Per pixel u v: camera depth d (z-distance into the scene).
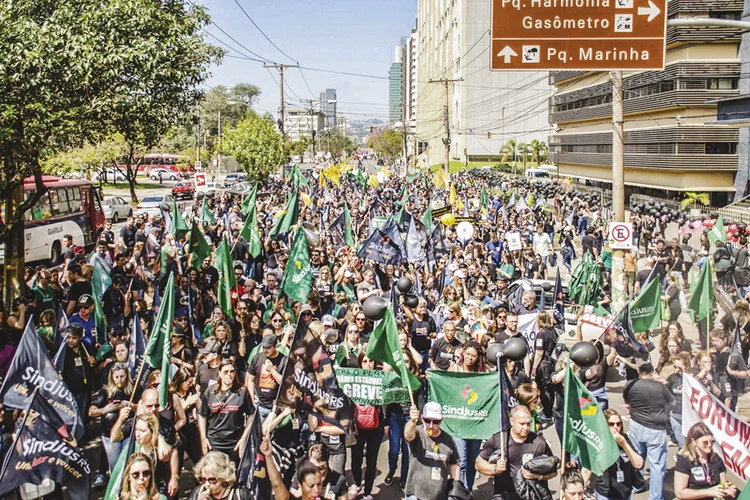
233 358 9.47
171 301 8.40
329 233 22.16
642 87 47.38
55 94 11.91
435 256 19.64
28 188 24.31
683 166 41.19
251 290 12.55
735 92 40.41
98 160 48.59
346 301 12.02
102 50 12.13
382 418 8.94
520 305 13.52
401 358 7.55
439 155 128.75
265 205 30.47
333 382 6.91
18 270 13.94
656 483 8.02
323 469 6.02
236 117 115.19
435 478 6.75
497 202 36.75
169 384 7.89
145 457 5.91
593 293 16.52
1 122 11.26
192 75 13.48
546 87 109.00
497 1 9.82
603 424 6.92
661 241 20.59
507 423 6.77
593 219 32.88
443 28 123.06
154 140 15.02
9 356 9.73
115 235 32.69
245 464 6.11
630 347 10.30
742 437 6.80
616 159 16.97
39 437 6.73
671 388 8.88
